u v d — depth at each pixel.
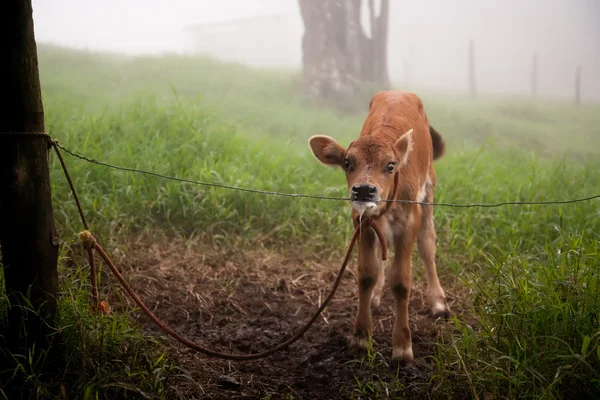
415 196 4.60
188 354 4.38
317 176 7.93
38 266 3.55
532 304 3.95
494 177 8.34
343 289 5.72
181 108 8.38
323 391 4.02
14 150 3.41
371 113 5.30
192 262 5.89
